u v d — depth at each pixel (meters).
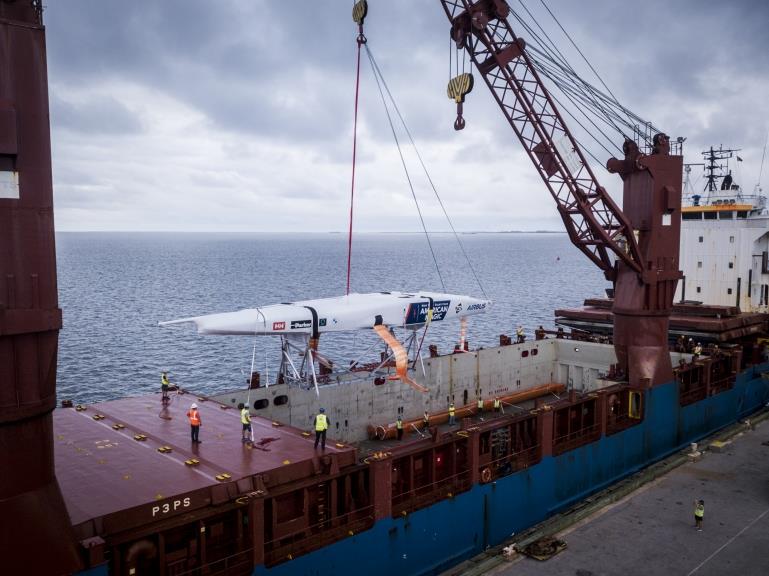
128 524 17.42
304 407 35.91
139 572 17.97
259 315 30.50
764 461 35.94
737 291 53.44
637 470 37.53
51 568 15.07
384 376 40.66
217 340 86.75
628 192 39.34
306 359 33.28
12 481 14.48
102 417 26.59
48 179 14.53
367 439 39.53
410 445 26.34
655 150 38.50
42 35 14.24
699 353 45.91
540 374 52.25
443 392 44.78
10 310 13.94
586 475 33.97
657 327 39.38
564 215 36.72
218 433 24.70
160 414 27.20
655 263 38.66
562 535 26.94
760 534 26.97
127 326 98.25
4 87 13.72
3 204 13.90
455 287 170.75
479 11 32.34
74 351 79.25
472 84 34.00
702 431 43.38
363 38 32.09
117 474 20.02
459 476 28.41
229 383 65.44
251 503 19.39
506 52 33.19
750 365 51.41
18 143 13.95
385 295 37.53
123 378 67.00
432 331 92.81
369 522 23.42
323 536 21.98
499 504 28.78
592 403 36.03
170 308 120.38
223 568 19.67
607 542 26.30
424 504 25.67
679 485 32.44
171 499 18.28
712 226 54.28
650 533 27.06
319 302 33.97
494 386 48.44
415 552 25.14
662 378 39.28
